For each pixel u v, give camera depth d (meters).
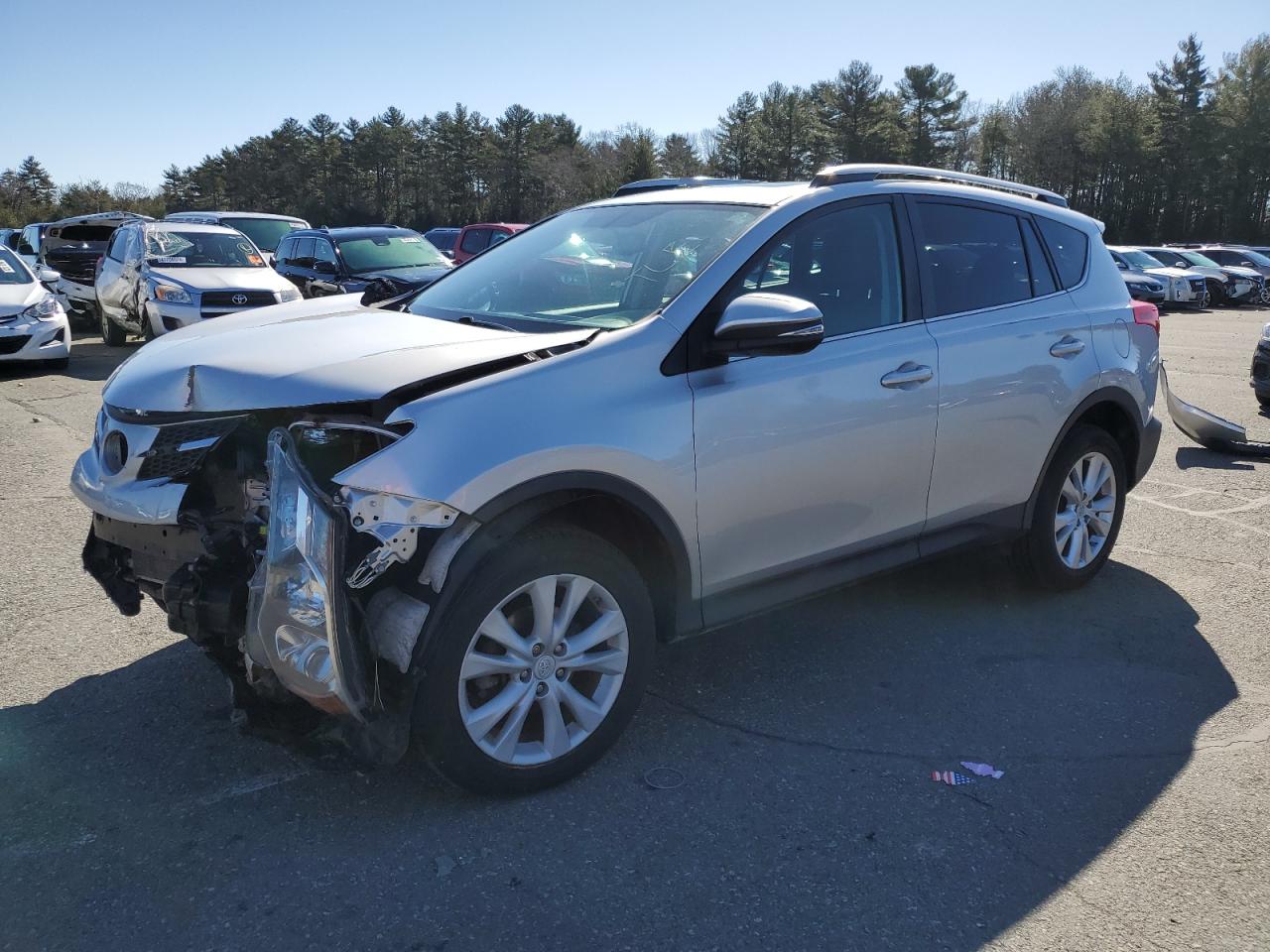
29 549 5.34
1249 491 6.93
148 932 2.49
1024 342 4.34
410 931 2.51
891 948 2.49
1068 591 4.95
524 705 3.04
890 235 4.01
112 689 3.75
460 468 2.79
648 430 3.14
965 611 4.70
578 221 4.35
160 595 3.30
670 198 4.16
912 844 2.91
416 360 3.06
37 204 97.69
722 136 92.75
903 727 3.59
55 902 2.59
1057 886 2.74
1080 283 4.80
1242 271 29.44
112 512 3.24
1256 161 73.88
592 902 2.62
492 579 2.88
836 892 2.69
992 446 4.25
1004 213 4.54
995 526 4.45
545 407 2.98
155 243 13.61
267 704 3.05
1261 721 3.67
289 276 15.66
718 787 3.18
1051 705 3.78
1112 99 78.50
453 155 104.19
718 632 4.41
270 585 2.73
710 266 3.49
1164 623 4.59
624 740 3.46
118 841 2.85
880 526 3.94
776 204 3.75
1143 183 79.69
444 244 29.33
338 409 3.02
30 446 7.84
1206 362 14.43
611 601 3.16
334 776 3.19
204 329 3.83
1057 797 3.17
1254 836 2.97
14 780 3.14
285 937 2.48
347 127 108.31
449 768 2.94
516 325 3.65
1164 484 7.13
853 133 84.81
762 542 3.54
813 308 3.17
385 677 2.84
